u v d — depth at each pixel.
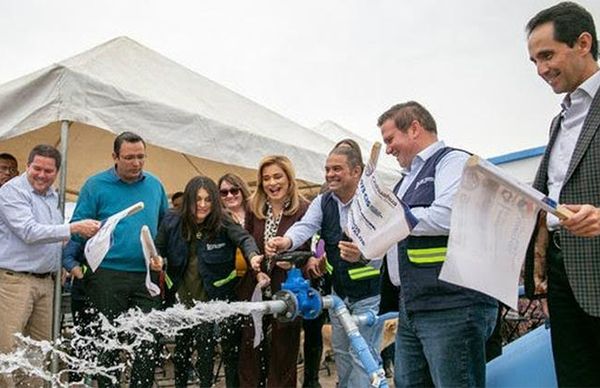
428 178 1.92
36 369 3.23
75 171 6.53
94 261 2.86
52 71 3.47
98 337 3.20
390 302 2.17
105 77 4.51
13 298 3.14
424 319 1.85
